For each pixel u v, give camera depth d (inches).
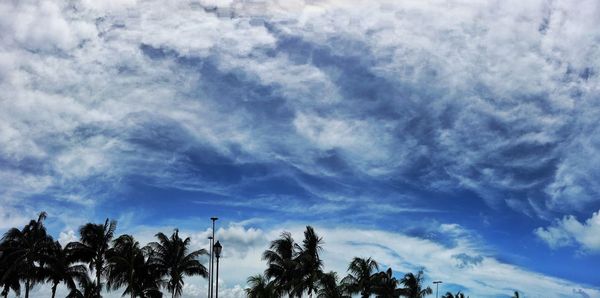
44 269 2456.9
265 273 2581.2
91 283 2561.5
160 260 2689.5
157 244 2721.5
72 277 2544.3
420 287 3390.7
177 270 2682.1
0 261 2380.7
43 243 2440.9
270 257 2605.8
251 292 2461.9
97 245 2586.1
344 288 2869.1
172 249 2704.2
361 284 2883.9
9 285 2413.9
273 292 2487.7
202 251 2743.6
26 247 2400.3
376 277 2947.8
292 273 2561.5
